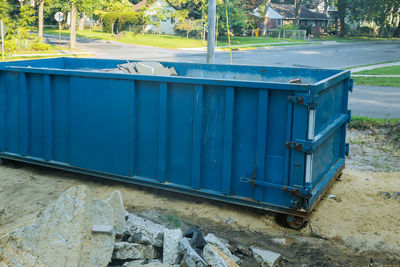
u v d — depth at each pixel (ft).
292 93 18.20
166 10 187.62
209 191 20.66
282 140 18.71
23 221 19.15
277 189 19.01
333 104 22.41
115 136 22.68
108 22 197.57
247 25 204.74
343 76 23.12
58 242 14.15
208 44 38.17
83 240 14.33
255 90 19.02
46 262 13.53
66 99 24.16
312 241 18.52
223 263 14.46
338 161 24.59
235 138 19.79
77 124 23.82
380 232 19.22
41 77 24.62
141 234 16.08
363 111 49.06
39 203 21.67
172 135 21.27
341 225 19.85
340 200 22.76
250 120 19.35
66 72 23.50
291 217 19.27
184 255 14.84
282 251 17.69
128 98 21.97
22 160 25.90
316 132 19.38
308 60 116.88
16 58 93.81
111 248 14.56
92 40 162.30
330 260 17.01
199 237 15.94
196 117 20.33
